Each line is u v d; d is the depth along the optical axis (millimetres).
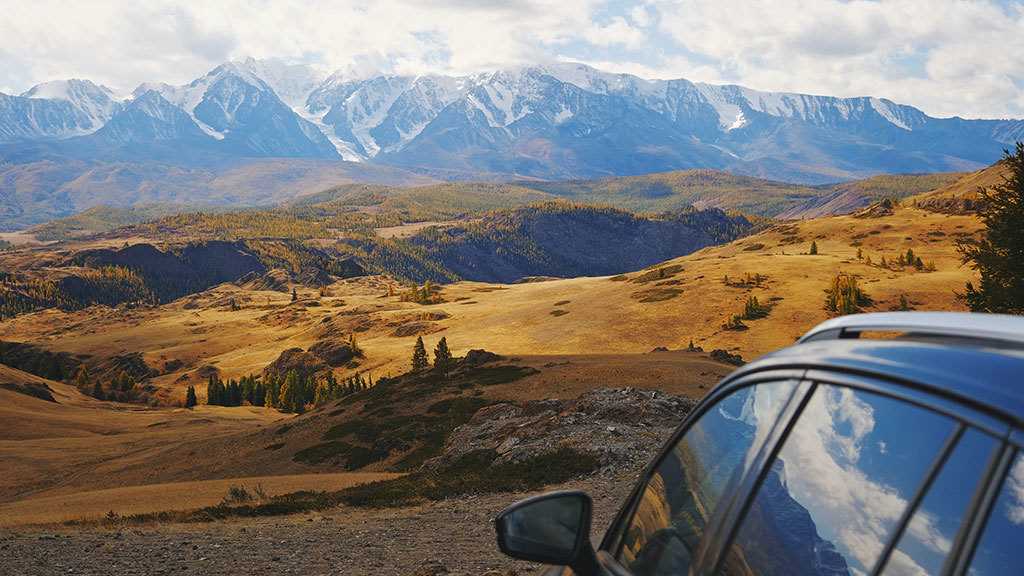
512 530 2459
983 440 1420
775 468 1989
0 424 112750
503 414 47000
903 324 1966
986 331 1710
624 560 2641
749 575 1927
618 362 71312
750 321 158375
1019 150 35844
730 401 2373
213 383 190375
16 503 37906
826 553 1698
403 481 33156
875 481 1638
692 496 2350
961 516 1408
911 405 1619
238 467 63625
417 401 67875
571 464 27328
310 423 71250
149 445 91625
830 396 1896
